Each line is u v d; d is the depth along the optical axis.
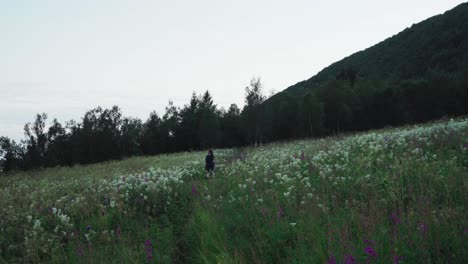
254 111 53.97
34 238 8.40
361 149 13.80
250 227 7.25
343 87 57.59
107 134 48.69
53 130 51.22
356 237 5.98
